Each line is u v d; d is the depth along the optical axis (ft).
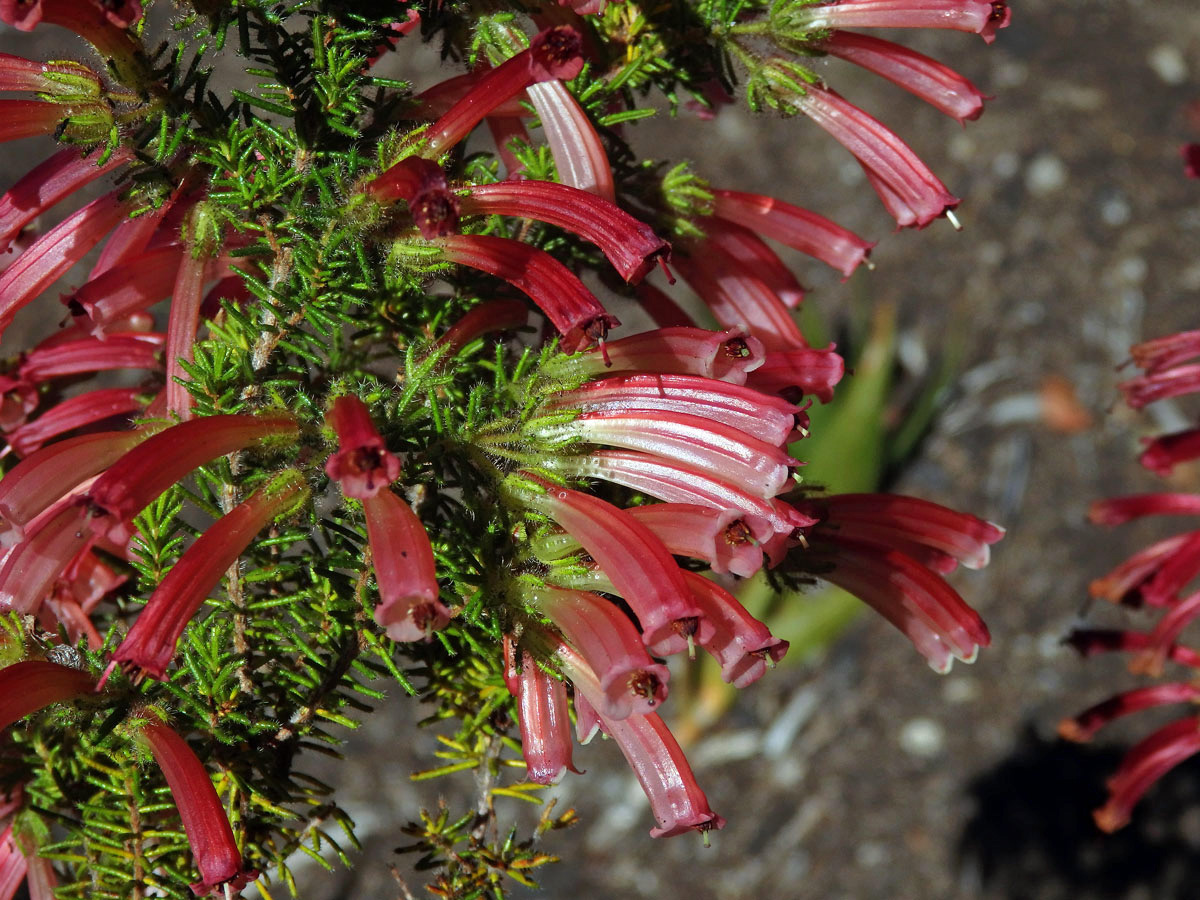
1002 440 3.22
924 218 1.26
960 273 3.47
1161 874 2.65
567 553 1.14
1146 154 3.66
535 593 1.14
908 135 3.68
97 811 1.18
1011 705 2.89
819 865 2.69
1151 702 1.51
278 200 1.17
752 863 2.70
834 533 1.24
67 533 1.15
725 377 1.16
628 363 1.16
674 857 2.71
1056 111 3.72
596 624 1.12
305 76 1.17
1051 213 3.55
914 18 1.22
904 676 2.95
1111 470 3.18
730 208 1.29
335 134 1.17
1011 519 3.12
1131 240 3.50
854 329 3.33
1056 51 3.89
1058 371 3.31
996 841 2.70
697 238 1.29
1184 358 1.48
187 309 1.18
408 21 1.19
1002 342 3.36
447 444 1.15
